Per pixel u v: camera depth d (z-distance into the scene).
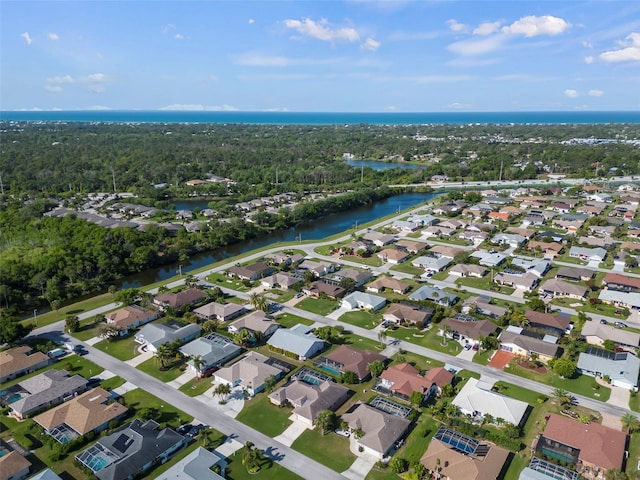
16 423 82.25
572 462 69.50
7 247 171.75
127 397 88.75
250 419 82.00
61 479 67.62
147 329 111.69
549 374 94.81
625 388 89.62
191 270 168.38
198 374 95.88
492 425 79.00
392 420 77.62
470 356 102.38
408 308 120.94
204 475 66.44
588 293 135.88
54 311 129.38
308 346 103.31
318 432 78.38
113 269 159.00
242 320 117.00
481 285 143.25
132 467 68.62
